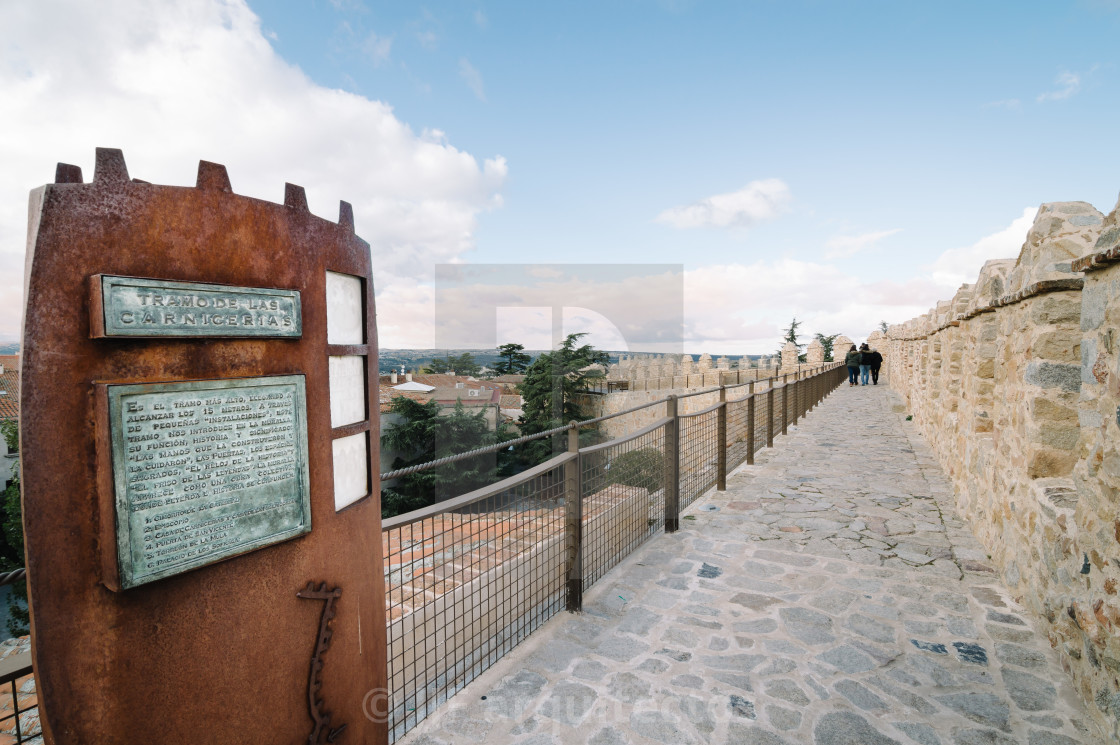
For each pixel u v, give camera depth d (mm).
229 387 1392
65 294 1151
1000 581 3801
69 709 1190
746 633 3156
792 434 10727
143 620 1276
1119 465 2168
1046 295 3330
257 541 1467
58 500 1159
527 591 3551
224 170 1392
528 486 3207
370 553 1877
